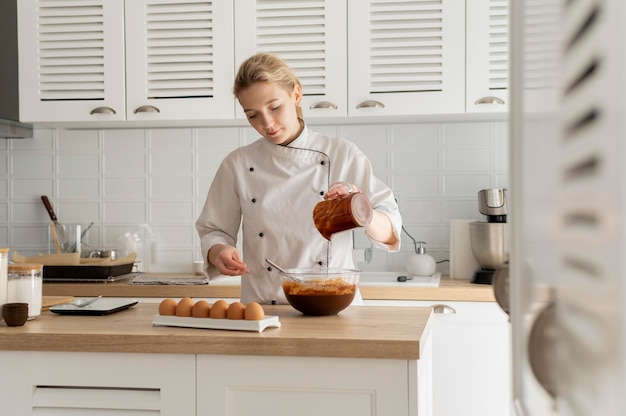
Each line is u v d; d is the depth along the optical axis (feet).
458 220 10.68
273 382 5.24
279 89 6.91
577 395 1.11
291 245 7.50
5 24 10.92
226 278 10.66
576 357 1.11
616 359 0.86
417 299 9.66
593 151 0.95
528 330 1.75
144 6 10.72
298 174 7.52
